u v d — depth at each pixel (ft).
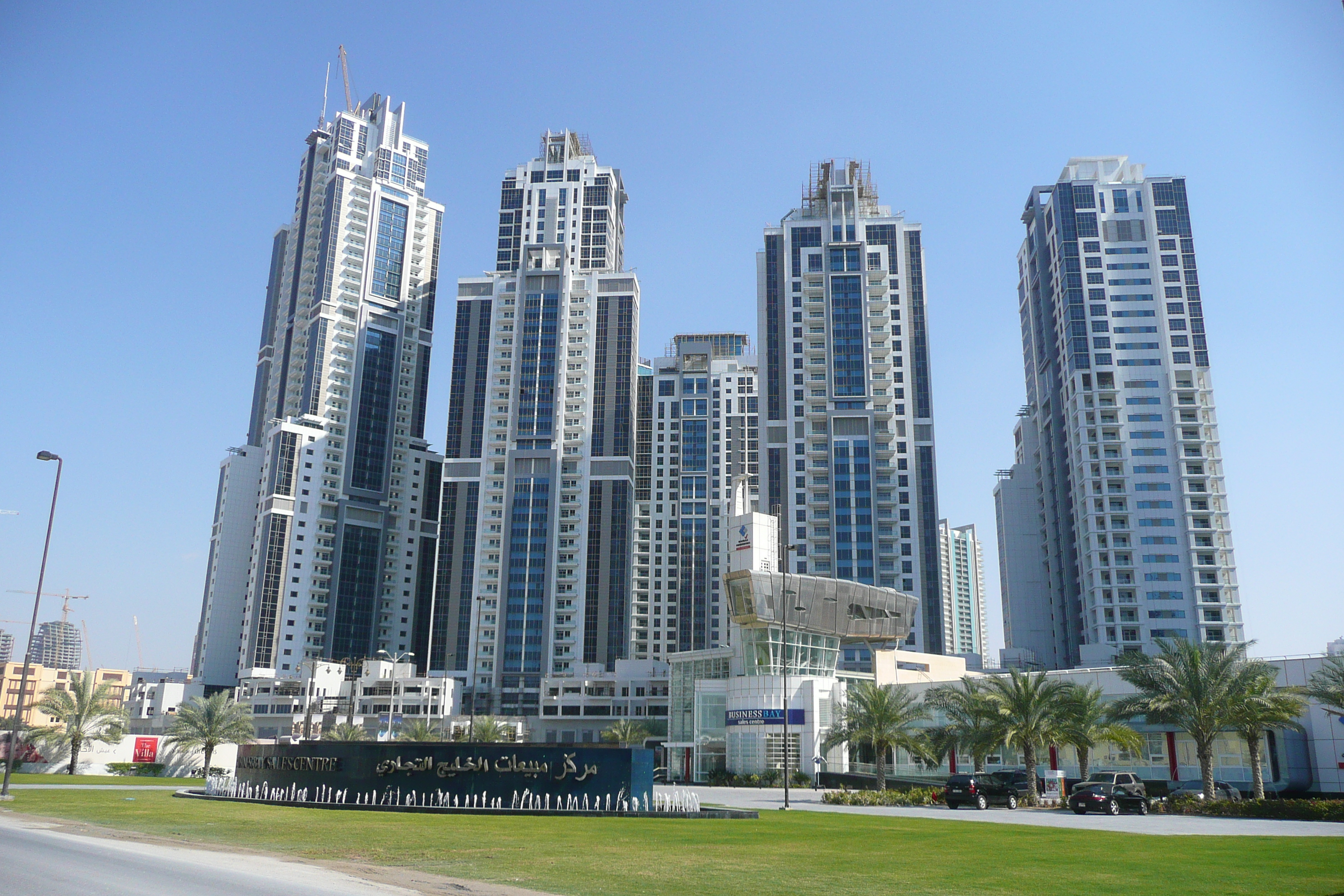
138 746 316.19
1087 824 143.33
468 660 618.85
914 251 650.43
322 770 172.14
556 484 641.81
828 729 306.14
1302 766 214.69
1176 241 612.29
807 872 79.15
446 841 101.30
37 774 287.28
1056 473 626.64
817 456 594.65
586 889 68.54
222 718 318.45
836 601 332.19
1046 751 259.80
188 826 116.37
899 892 68.54
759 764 300.20
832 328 614.75
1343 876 77.97
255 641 632.79
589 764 153.28
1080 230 621.72
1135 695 193.26
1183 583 545.85
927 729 272.10
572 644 615.16
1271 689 182.91
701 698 323.57
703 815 146.20
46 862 74.38
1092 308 607.37
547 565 625.82
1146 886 72.02
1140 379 588.50
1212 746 218.38
